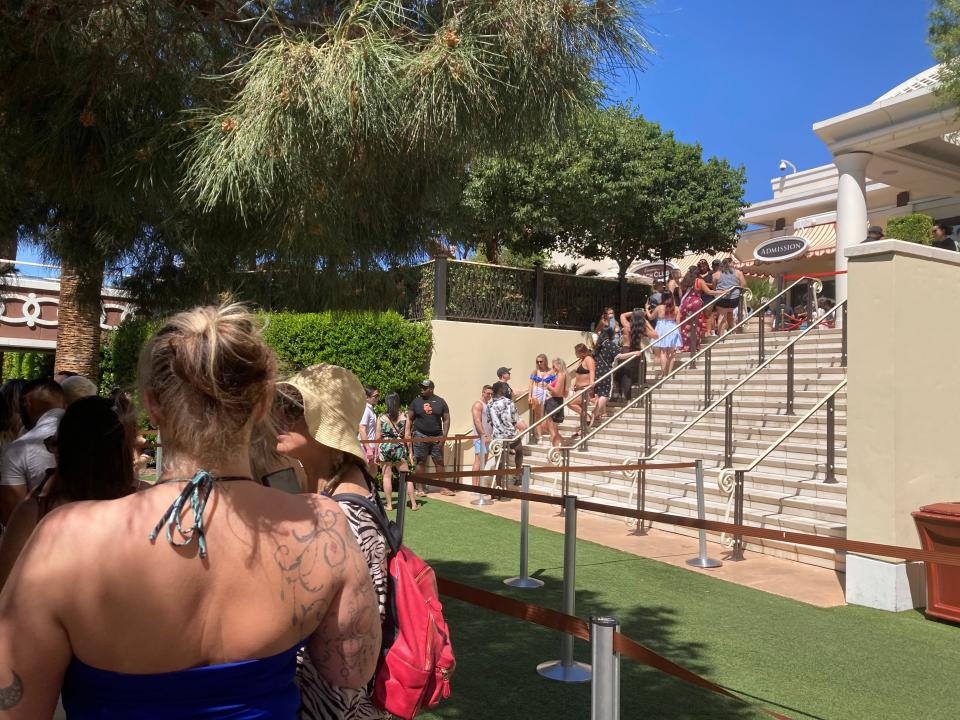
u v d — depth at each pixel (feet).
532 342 48.80
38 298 50.42
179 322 4.45
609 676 7.20
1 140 10.87
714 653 16.58
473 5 9.52
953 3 32.22
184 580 4.01
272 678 4.32
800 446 30.83
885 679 15.19
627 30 9.86
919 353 20.70
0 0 9.83
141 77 10.52
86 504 4.17
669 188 62.95
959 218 60.75
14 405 16.80
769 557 25.91
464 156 10.91
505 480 38.29
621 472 35.42
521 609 9.74
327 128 9.18
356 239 12.07
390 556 6.79
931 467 20.83
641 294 56.90
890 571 19.89
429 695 6.52
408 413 40.42
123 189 10.82
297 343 42.78
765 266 74.54
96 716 3.98
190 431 4.29
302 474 8.44
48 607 3.86
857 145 49.80
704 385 41.45
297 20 11.35
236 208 10.03
